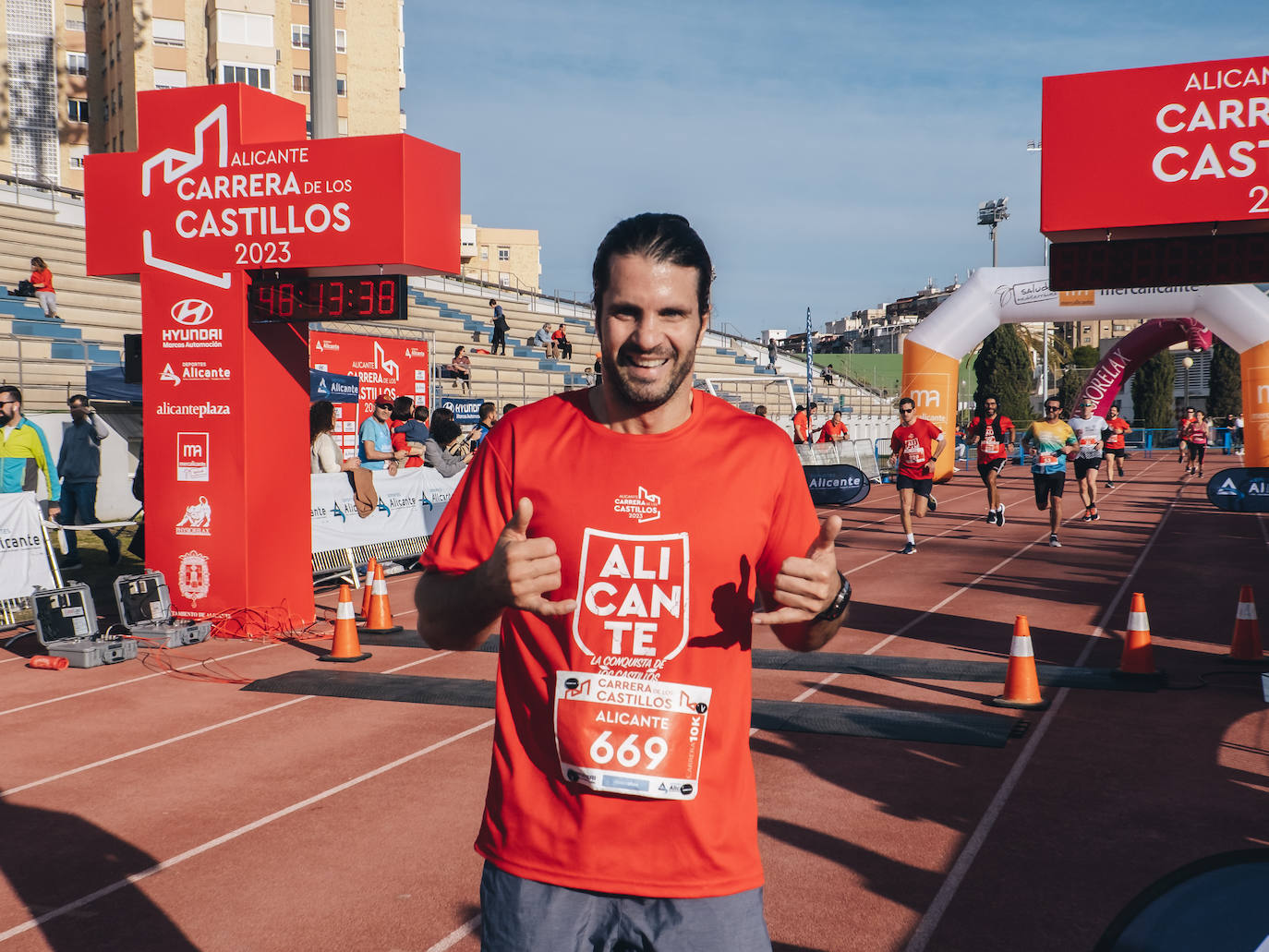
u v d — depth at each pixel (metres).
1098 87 9.02
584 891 1.93
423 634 2.07
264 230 8.77
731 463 1.98
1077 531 16.75
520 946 1.95
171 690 7.33
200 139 8.90
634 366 1.92
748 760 2.02
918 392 22.91
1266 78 8.61
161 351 9.10
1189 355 54.19
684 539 1.94
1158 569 12.53
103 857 4.50
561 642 1.96
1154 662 7.74
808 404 31.12
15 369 20.34
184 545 9.12
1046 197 9.15
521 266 94.56
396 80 53.16
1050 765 5.49
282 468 9.27
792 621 1.90
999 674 7.40
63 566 12.87
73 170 52.47
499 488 2.05
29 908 4.04
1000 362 47.69
